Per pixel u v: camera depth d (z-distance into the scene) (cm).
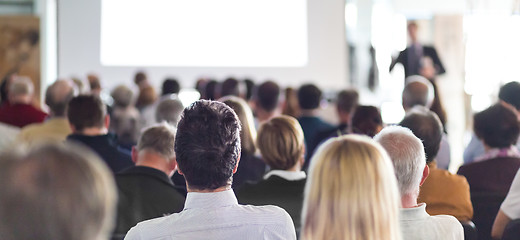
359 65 1038
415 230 196
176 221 179
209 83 653
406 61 896
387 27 1084
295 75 980
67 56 962
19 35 1031
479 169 322
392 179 155
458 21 1128
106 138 352
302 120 522
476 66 992
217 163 181
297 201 268
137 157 299
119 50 968
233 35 976
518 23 917
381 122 405
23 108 572
